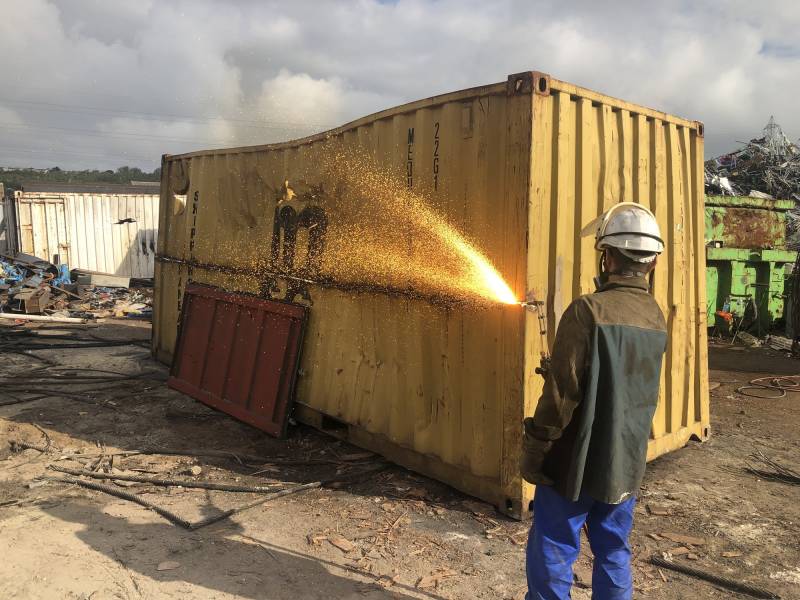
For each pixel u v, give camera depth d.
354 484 4.58
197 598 3.04
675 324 5.05
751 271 11.32
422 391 4.52
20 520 3.85
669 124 4.95
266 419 5.64
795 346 9.81
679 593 3.18
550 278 3.96
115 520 3.89
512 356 3.87
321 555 3.50
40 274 15.88
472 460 4.19
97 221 19.66
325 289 5.43
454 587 3.19
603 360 2.31
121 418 6.17
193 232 7.74
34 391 7.01
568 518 2.44
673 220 4.99
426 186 4.42
